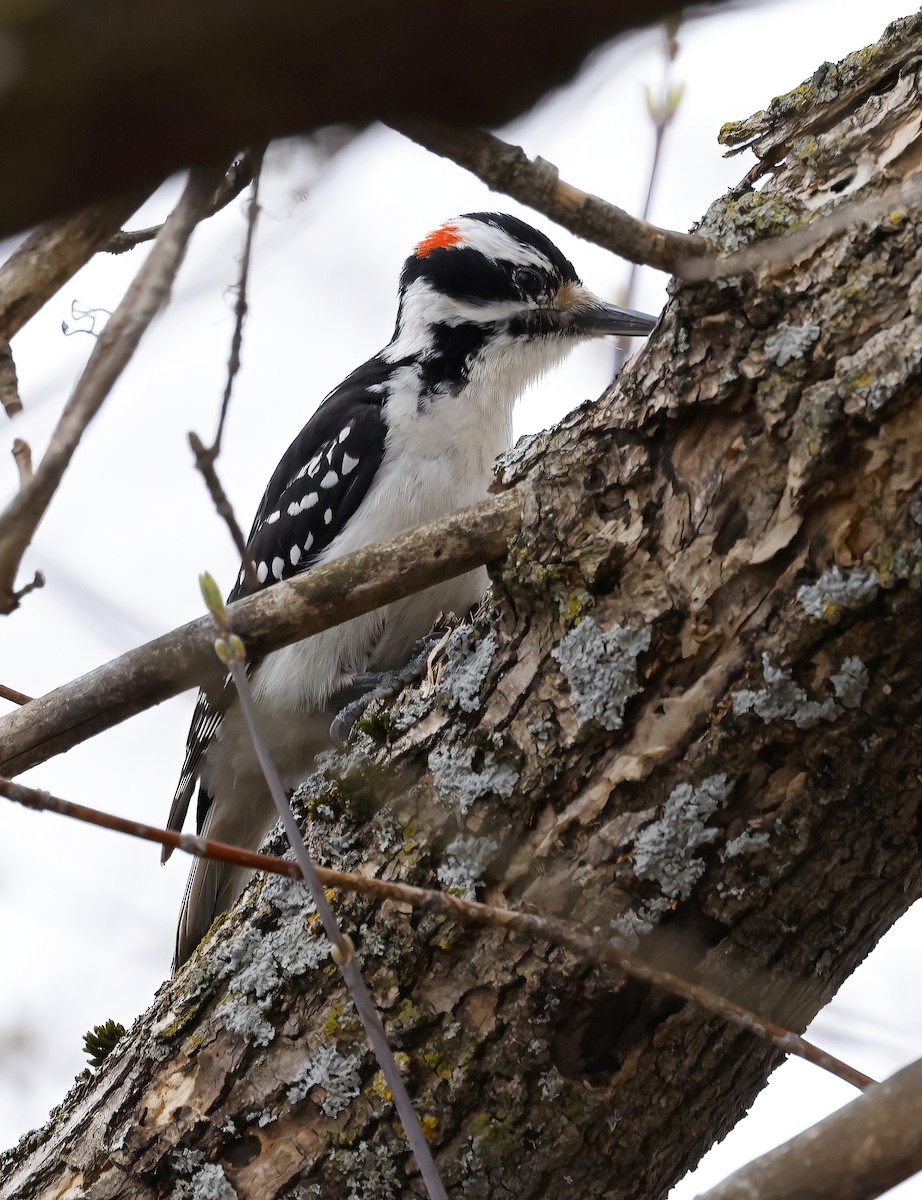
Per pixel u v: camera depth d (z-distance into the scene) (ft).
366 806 18.79
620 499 17.52
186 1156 18.71
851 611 15.83
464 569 18.43
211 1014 19.24
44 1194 19.40
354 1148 18.15
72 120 9.70
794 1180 12.89
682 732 16.85
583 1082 17.85
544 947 17.56
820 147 17.15
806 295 16.20
